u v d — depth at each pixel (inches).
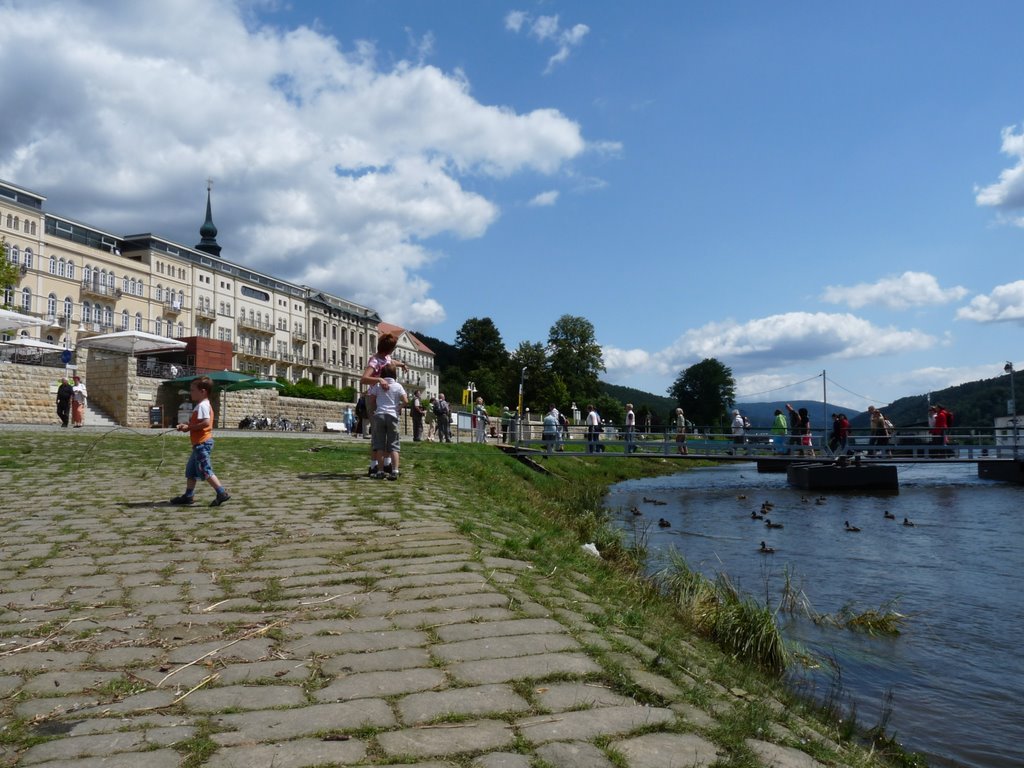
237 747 112.7
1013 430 1165.1
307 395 2082.9
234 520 311.1
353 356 4704.7
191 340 1513.3
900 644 283.6
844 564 443.8
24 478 451.8
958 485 1091.3
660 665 158.2
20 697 131.6
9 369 1179.9
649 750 116.1
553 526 395.5
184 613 183.0
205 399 351.3
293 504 355.6
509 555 254.8
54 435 810.8
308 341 4308.6
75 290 2864.2
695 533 577.6
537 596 203.8
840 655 268.1
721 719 133.5
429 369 5398.6
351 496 383.2
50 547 258.4
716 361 4276.6
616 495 967.6
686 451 1268.5
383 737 116.5
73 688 135.8
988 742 193.2
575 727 122.3
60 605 190.1
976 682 241.1
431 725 121.1
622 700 135.7
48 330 2736.2
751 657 235.8
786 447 1168.8
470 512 351.6
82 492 395.2
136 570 227.0
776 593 363.3
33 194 2719.0
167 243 3341.5
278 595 199.0
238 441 824.3
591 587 231.0
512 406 4106.8
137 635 166.7
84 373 1315.2
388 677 141.7
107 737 115.6
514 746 114.7
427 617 179.6
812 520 663.8
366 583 211.9
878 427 1153.4
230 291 3737.7
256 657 152.6
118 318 3068.4
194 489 394.3
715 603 272.1
